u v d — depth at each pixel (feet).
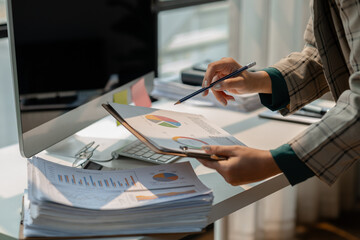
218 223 6.67
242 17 6.95
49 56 3.87
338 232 7.57
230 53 7.09
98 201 3.03
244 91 4.29
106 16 4.53
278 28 6.86
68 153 4.17
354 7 3.41
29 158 3.92
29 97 3.69
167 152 3.18
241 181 3.29
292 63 4.46
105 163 3.99
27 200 3.27
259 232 7.29
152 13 5.35
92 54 4.38
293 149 3.30
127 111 3.83
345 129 3.24
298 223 7.82
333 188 7.79
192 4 7.58
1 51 7.89
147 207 2.99
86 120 4.39
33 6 3.69
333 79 3.92
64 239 2.93
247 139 4.51
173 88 5.69
